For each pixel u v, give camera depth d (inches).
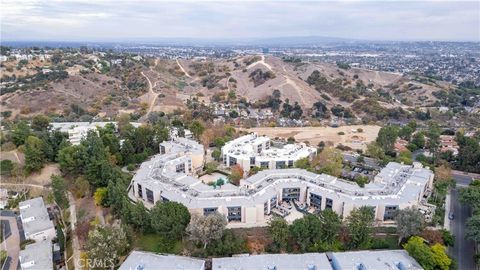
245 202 4712.1
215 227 4047.7
